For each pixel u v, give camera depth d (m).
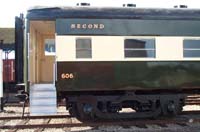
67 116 14.84
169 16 13.27
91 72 12.80
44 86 12.70
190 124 13.09
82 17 12.78
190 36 13.41
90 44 12.81
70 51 12.73
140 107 13.59
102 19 12.88
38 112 12.62
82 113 13.27
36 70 14.43
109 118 13.45
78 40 12.78
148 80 13.12
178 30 13.35
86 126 12.79
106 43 12.88
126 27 13.00
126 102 13.58
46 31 14.97
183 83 13.34
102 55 12.85
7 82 25.66
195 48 13.47
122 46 12.96
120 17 12.95
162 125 12.93
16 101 20.12
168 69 13.24
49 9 12.80
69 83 12.71
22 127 12.65
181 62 13.34
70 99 13.16
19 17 13.70
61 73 12.68
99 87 12.86
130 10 13.12
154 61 13.16
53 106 12.68
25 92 12.79
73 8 12.90
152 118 14.09
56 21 12.71
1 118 14.35
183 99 14.01
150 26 13.16
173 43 13.30
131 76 13.00
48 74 15.59
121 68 12.95
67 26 12.74
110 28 12.91
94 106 13.20
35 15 12.70
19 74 13.70
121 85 12.96
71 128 12.62
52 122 13.91
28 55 12.62
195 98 20.88
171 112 13.77
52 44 15.60
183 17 13.38
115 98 13.28
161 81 13.20
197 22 13.48
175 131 11.92
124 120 14.03
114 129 12.33
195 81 13.43
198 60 13.46
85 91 13.09
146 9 13.28
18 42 13.70
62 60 12.70
